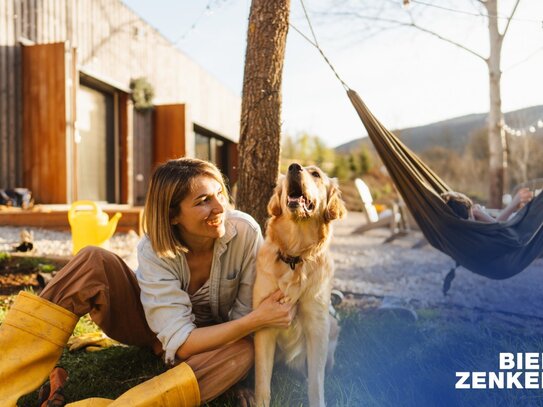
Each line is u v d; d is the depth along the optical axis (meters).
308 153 23.42
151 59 12.22
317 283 2.19
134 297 2.21
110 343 2.78
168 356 1.98
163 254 2.03
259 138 3.32
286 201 2.24
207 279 2.26
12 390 1.81
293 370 2.42
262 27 3.28
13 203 7.34
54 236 6.05
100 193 10.38
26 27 8.11
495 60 8.49
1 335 1.84
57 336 1.92
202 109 15.99
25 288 3.69
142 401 1.74
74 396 2.12
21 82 8.10
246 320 1.99
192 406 1.87
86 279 2.00
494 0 6.43
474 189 18.08
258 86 3.31
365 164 21.22
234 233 2.21
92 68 9.71
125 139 10.99
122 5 10.73
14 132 7.99
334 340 2.50
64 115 7.99
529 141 15.79
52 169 8.06
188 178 1.99
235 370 1.98
